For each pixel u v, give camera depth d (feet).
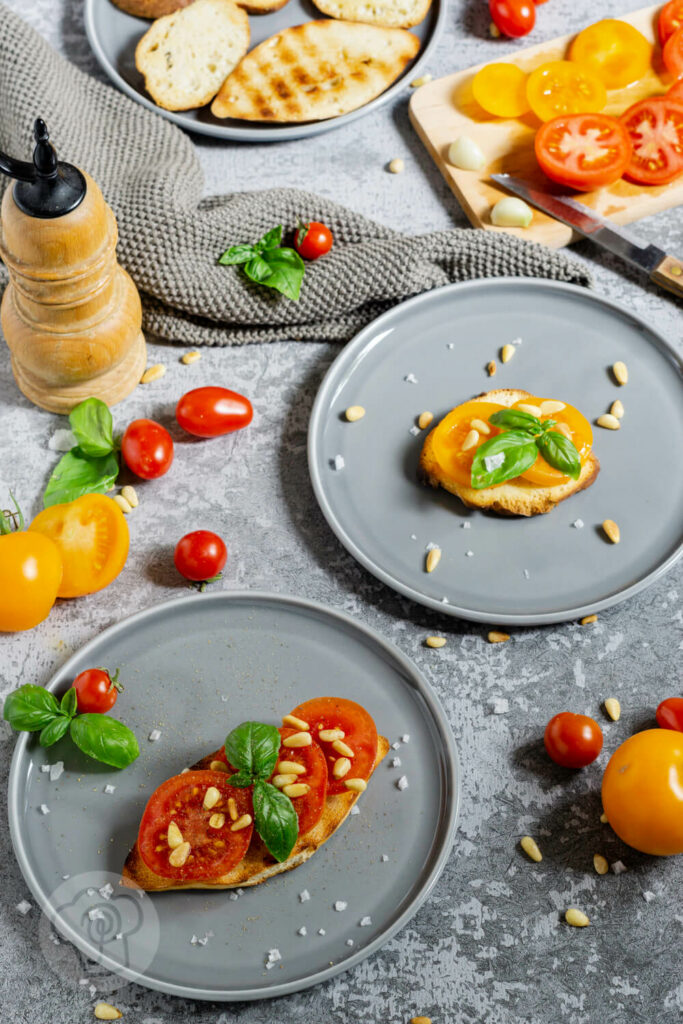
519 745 2.60
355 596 2.72
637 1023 2.42
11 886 2.49
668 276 2.97
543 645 2.68
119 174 2.97
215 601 2.65
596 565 2.71
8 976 2.43
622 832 2.46
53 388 2.84
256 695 2.60
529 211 3.03
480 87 3.15
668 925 2.47
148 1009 2.42
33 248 2.59
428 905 2.48
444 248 2.95
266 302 2.92
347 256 2.94
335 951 2.42
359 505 2.77
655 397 2.87
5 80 3.01
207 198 3.06
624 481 2.78
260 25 3.24
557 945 2.46
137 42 3.22
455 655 2.67
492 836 2.53
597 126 3.05
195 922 2.44
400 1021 2.42
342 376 2.88
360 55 3.17
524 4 3.22
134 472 2.79
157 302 2.95
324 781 2.45
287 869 2.47
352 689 2.60
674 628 2.70
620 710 2.63
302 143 3.18
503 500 2.72
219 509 2.80
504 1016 2.42
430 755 2.55
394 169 3.15
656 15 3.29
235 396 2.83
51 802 2.53
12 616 2.62
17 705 2.51
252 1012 2.42
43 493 2.82
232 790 2.44
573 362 2.91
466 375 2.89
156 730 2.58
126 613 2.71
